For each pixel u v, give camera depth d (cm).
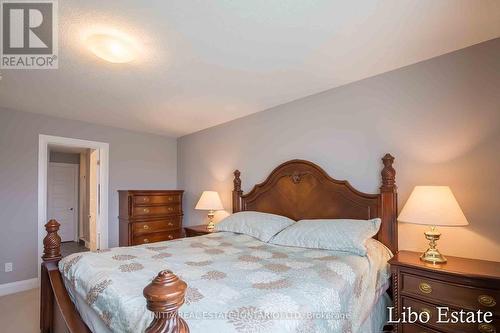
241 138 367
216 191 402
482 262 178
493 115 185
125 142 427
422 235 213
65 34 173
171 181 480
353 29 172
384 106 238
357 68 230
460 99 199
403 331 180
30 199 336
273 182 313
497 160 183
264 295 123
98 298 128
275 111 326
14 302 293
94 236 418
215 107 328
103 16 156
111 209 407
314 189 277
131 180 431
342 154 264
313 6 149
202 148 433
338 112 269
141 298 118
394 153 231
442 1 146
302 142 297
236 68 226
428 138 213
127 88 266
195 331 93
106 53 186
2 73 228
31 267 333
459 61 200
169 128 424
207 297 119
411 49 199
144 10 151
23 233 329
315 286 137
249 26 167
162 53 199
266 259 186
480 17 161
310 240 219
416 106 220
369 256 191
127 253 193
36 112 340
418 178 217
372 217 236
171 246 225
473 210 190
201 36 178
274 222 266
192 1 143
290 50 198
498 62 185
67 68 221
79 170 657
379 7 151
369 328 177
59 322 177
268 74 239
